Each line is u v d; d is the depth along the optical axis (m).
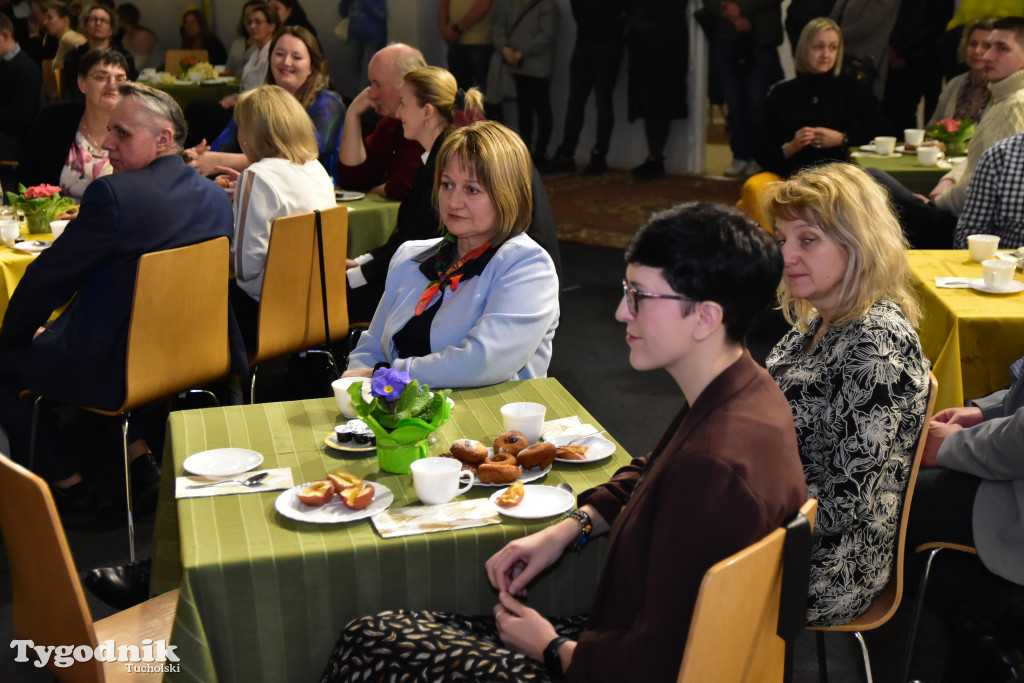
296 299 3.21
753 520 1.20
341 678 1.41
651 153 8.02
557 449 1.82
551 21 8.13
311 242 3.17
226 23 10.02
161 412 3.72
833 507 1.64
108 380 2.69
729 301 1.26
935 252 3.27
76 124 4.46
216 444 1.88
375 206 3.95
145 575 2.20
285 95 3.39
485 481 1.70
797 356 1.91
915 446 1.74
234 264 3.31
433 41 8.81
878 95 6.62
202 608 1.45
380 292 3.62
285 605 1.49
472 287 2.24
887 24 6.48
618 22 7.88
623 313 1.34
